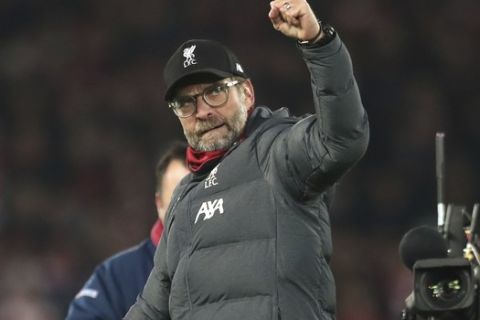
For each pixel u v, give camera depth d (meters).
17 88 48.16
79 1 50.84
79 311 18.64
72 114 47.34
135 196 43.72
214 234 13.15
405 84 48.44
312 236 13.00
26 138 46.31
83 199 44.31
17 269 37.81
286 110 13.95
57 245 41.28
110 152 45.72
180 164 18.52
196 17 50.12
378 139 46.47
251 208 13.06
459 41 49.97
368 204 43.72
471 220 14.52
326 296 13.04
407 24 50.16
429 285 12.89
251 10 49.94
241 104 13.62
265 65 48.19
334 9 50.31
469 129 47.25
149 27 50.06
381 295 37.12
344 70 12.53
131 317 14.39
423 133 46.56
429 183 45.09
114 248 41.12
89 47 49.59
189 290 13.20
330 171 12.75
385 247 41.59
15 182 44.72
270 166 13.12
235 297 12.91
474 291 12.79
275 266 12.83
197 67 13.45
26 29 50.34
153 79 48.47
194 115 13.54
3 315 35.69
